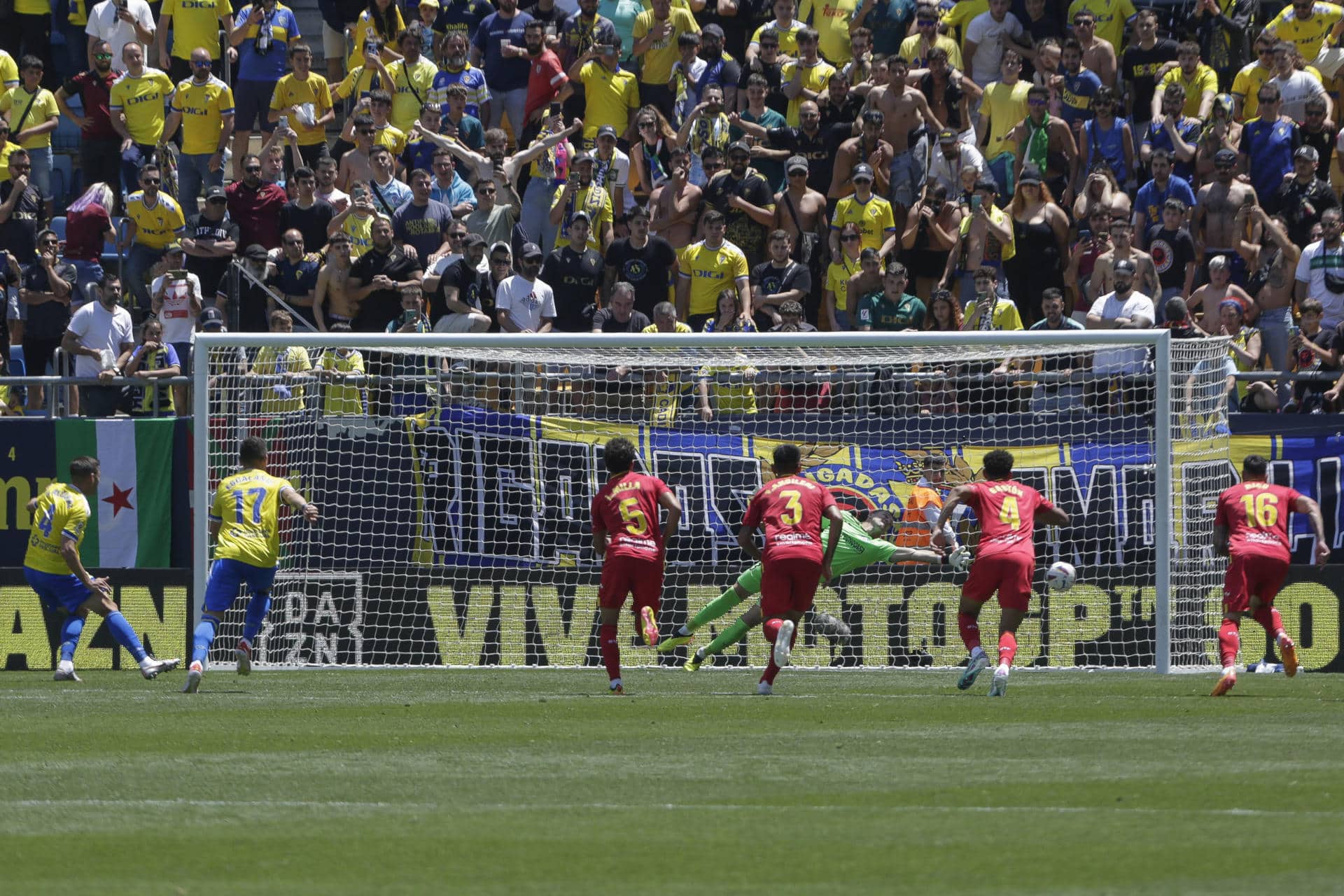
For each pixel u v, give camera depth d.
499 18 75.19
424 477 56.00
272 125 74.88
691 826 23.66
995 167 70.06
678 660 55.09
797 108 72.38
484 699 42.09
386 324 63.53
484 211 66.75
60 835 23.25
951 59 74.50
